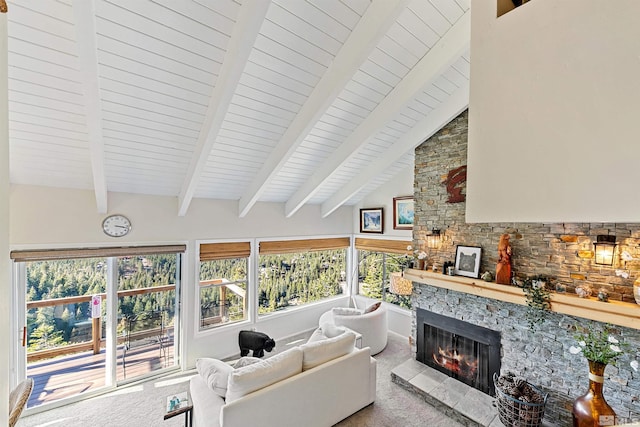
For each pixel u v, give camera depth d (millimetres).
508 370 3355
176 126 3092
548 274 3123
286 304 5691
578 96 1134
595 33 1104
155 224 4125
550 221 1187
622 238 2670
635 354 2529
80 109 2689
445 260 4102
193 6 2145
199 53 2463
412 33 2811
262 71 2771
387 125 4098
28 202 3318
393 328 5707
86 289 3756
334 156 4320
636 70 1017
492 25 1396
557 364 2982
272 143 3773
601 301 2648
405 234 5480
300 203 5129
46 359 3529
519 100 1290
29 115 2613
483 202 1394
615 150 1052
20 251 3277
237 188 4555
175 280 4406
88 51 2061
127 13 2078
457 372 3850
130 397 3672
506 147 1323
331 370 3049
